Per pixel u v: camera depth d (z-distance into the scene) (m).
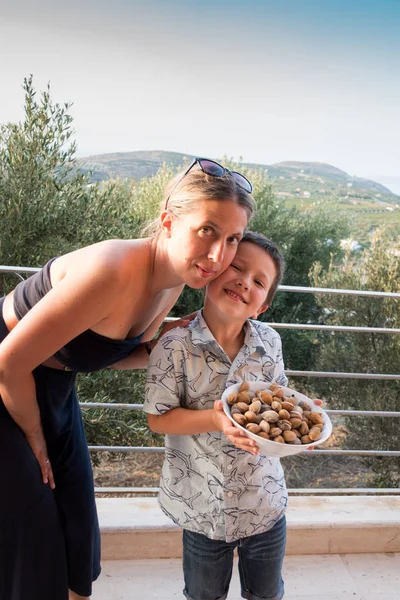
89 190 5.67
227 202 1.14
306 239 9.84
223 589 1.46
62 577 1.40
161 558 1.98
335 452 2.24
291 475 6.23
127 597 1.81
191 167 1.18
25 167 5.34
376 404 6.02
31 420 1.27
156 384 1.32
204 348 1.32
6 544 1.31
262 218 9.42
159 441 5.38
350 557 2.04
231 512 1.34
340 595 1.86
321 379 6.66
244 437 1.14
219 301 1.30
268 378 1.41
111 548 1.95
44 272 1.23
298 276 9.87
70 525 1.44
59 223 5.45
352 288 6.60
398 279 6.32
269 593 1.45
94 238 5.50
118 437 5.24
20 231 5.27
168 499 1.42
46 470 1.34
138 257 1.19
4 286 5.29
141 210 7.99
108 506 2.03
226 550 1.41
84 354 1.23
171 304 1.52
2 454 1.25
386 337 6.27
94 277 1.11
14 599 1.35
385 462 6.11
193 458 1.36
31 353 1.13
